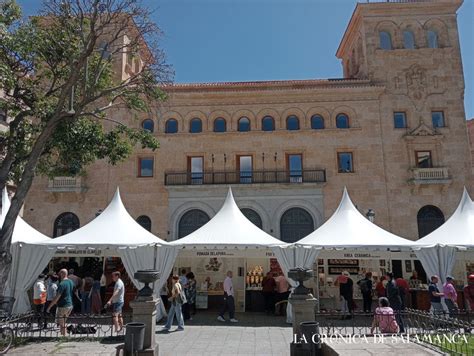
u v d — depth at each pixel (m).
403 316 12.15
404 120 28.66
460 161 27.59
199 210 27.83
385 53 29.56
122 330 12.30
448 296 13.52
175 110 29.48
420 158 28.00
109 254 17.38
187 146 28.83
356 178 27.59
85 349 8.36
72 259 22.62
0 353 8.05
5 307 11.01
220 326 14.45
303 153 28.30
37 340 9.91
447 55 29.36
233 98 29.33
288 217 27.36
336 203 27.23
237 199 27.42
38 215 28.03
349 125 28.61
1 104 16.02
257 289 19.03
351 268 22.47
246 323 15.12
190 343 11.55
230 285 15.67
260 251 17.61
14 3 14.58
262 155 28.41
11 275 15.82
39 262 15.91
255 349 10.80
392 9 30.31
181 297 13.83
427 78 29.05
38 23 15.30
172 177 28.30
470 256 19.33
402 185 27.33
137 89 16.27
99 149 16.78
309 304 9.84
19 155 15.79
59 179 28.08
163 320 15.70
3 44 14.02
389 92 28.86
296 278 10.11
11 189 26.62
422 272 23.89
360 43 32.09
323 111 28.88
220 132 28.86
